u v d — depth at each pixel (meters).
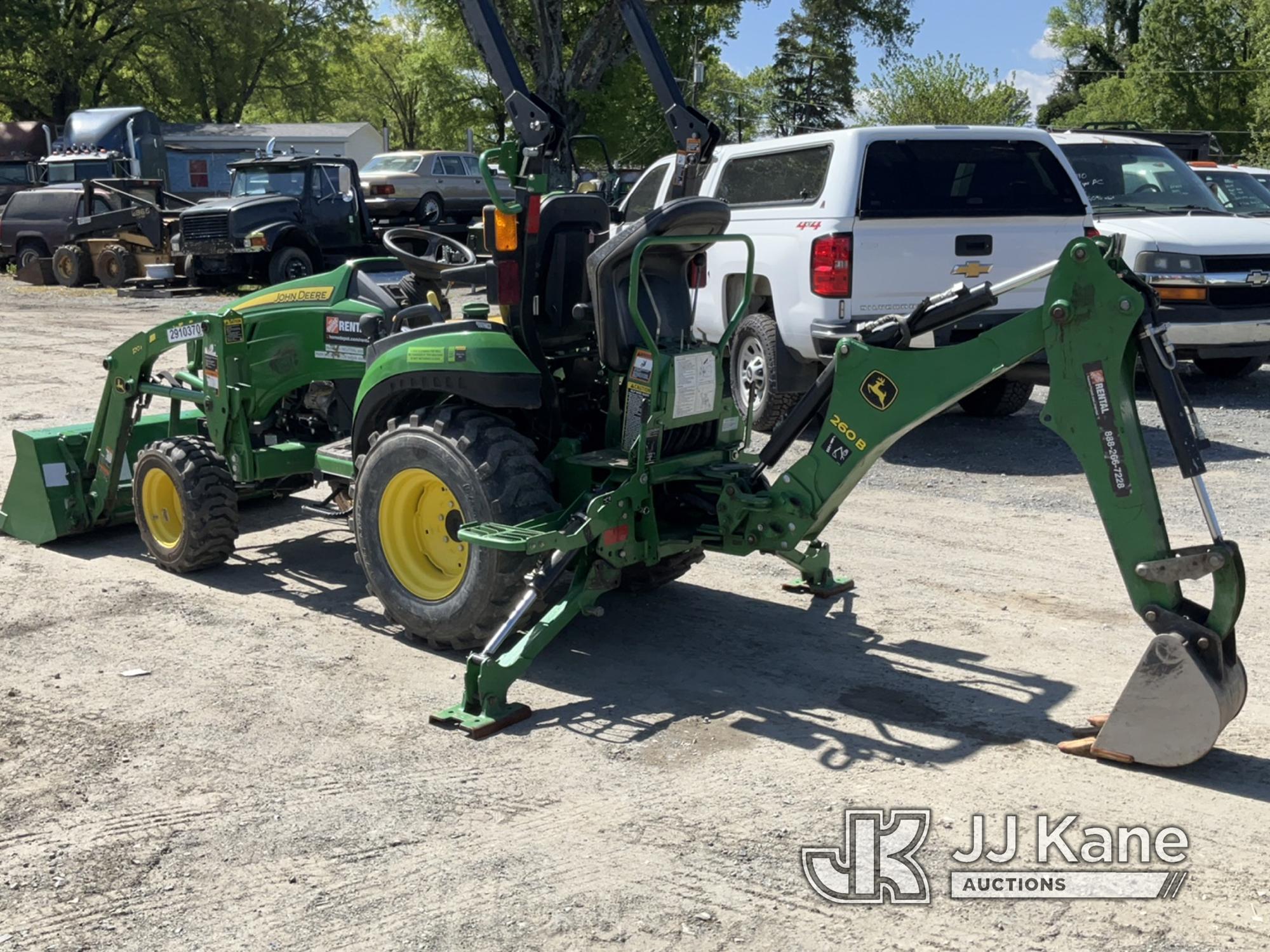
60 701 4.61
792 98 78.06
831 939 3.06
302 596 5.90
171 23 46.03
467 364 4.87
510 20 34.88
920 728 4.34
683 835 3.58
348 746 4.22
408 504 5.09
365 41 59.66
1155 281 10.64
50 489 6.72
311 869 3.41
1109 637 5.27
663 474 4.89
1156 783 3.89
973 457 8.87
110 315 18.56
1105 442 3.96
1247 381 11.80
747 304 5.11
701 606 5.74
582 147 37.47
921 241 8.59
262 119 64.31
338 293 6.22
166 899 3.28
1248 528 6.88
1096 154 12.43
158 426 7.14
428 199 27.05
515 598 4.82
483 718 4.36
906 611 5.65
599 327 4.82
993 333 4.18
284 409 6.65
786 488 4.75
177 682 4.80
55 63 42.47
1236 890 3.26
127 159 27.67
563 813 3.73
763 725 4.38
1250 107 44.09
